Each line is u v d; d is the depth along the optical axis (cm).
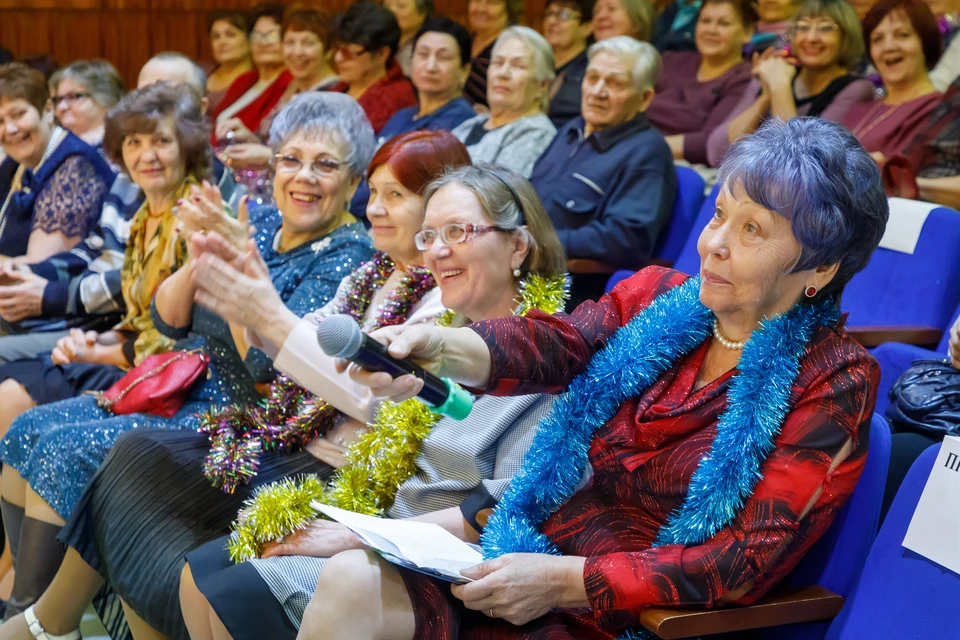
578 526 130
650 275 141
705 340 130
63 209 269
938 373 166
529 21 472
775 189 115
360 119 200
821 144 116
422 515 141
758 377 119
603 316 138
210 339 198
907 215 212
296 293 192
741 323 125
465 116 333
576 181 271
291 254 200
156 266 230
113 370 232
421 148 173
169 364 199
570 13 360
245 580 136
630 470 127
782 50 281
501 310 153
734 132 290
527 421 142
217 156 290
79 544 177
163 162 227
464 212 149
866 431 120
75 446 189
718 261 121
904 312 209
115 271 257
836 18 271
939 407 162
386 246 175
